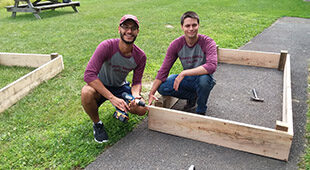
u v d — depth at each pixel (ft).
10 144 9.42
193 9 37.60
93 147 9.18
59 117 11.08
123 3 44.93
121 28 8.43
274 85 14.08
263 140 8.50
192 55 10.34
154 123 10.10
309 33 24.94
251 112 11.53
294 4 41.34
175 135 9.91
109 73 9.41
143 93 13.11
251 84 14.30
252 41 22.50
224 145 9.21
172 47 10.39
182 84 10.61
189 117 9.36
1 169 8.20
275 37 23.66
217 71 16.21
